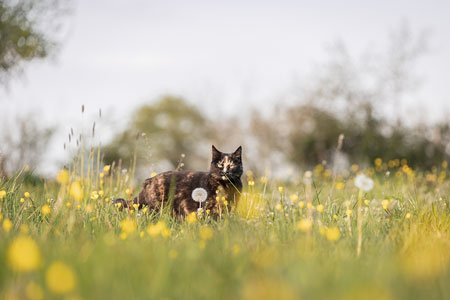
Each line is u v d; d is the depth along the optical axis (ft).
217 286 9.44
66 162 21.74
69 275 7.93
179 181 23.40
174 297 9.13
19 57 51.75
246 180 34.50
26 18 50.24
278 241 13.65
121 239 13.60
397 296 8.79
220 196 21.76
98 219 16.90
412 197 20.92
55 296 8.75
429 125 68.74
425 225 15.64
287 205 19.10
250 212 20.47
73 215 15.01
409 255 12.20
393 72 82.89
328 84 87.86
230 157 23.45
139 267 10.18
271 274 10.02
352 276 9.93
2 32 48.60
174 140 148.77
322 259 11.46
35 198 21.31
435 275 10.06
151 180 24.00
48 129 37.17
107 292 8.92
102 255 10.66
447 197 22.12
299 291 8.80
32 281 9.28
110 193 23.22
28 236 13.57
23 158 34.17
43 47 52.47
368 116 82.02
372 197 25.22
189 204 22.53
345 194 24.58
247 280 9.83
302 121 89.76
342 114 86.53
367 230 15.14
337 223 16.52
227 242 12.90
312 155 87.56
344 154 84.33
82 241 12.63
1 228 14.14
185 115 151.23
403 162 67.87
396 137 74.02
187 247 12.62
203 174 23.85
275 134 92.02
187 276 9.95
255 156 89.92
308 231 12.56
